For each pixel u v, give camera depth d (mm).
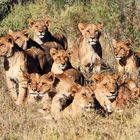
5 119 13445
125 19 20109
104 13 20906
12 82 16281
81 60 18250
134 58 16797
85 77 17094
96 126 12742
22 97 15430
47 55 17422
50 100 14695
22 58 16219
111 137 12180
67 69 16281
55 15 22578
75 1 23312
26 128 12953
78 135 12375
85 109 13492
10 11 24078
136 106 13508
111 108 13969
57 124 12984
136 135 11906
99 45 18172
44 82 14656
